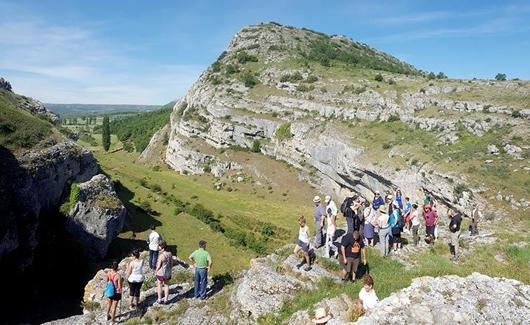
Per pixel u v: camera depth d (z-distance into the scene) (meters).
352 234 17.66
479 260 22.00
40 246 40.72
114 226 47.75
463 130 75.38
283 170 104.44
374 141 84.50
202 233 61.03
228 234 62.75
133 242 52.78
